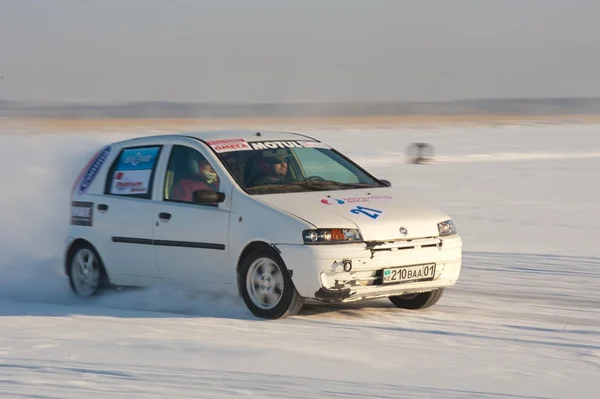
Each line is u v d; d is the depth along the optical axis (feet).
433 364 42.09
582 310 58.65
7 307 59.36
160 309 59.06
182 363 41.34
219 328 50.49
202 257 56.70
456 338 48.60
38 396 35.83
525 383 38.96
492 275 73.31
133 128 460.55
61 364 41.19
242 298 56.70
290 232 52.16
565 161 223.10
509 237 99.30
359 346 45.85
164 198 59.57
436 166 210.18
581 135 336.70
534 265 78.33
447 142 296.51
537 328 52.11
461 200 142.10
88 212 63.82
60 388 36.99
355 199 55.98
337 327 51.19
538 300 62.39
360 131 386.11
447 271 55.42
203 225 56.39
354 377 39.29
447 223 56.08
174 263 58.49
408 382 38.68
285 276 52.47
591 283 69.46
